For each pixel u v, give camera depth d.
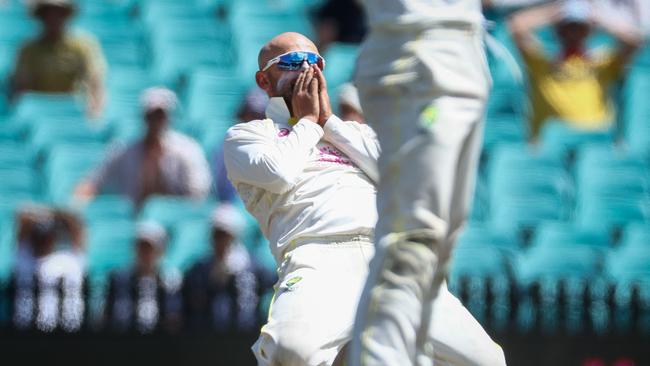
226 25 59.12
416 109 13.55
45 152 48.41
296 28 58.91
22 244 39.00
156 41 57.66
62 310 34.06
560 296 34.91
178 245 41.94
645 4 56.81
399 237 13.58
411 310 13.67
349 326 18.27
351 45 56.03
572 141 49.72
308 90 19.69
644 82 52.78
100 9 59.62
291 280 18.75
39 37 51.62
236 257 37.69
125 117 51.72
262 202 19.61
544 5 53.25
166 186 44.25
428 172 13.41
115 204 43.34
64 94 51.06
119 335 33.88
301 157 19.09
